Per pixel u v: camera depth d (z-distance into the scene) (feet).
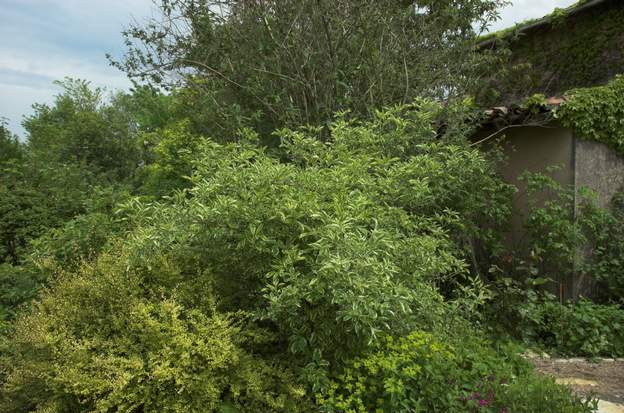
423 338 10.84
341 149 13.93
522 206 21.17
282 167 11.21
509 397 10.21
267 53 20.20
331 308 10.44
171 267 11.38
